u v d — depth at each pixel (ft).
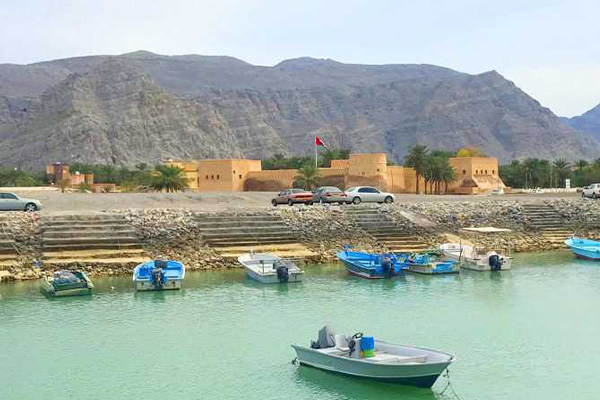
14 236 154.30
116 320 111.65
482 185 387.34
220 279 146.82
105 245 159.02
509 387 81.00
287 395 78.23
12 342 99.45
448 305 123.44
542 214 226.58
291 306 121.90
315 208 198.90
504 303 125.29
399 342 98.78
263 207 204.64
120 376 85.05
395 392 78.84
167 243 165.37
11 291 132.16
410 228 196.85
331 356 82.79
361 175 370.32
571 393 79.20
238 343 98.63
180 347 96.84
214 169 400.88
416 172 383.86
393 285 142.61
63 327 107.34
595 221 225.56
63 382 83.10
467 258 164.45
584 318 114.01
